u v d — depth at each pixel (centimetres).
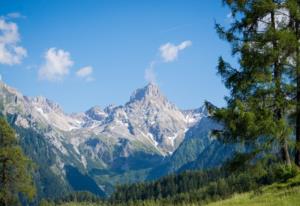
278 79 2642
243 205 2344
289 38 2538
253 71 2641
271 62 2620
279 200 2206
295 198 2170
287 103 2616
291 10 2570
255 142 2659
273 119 2628
